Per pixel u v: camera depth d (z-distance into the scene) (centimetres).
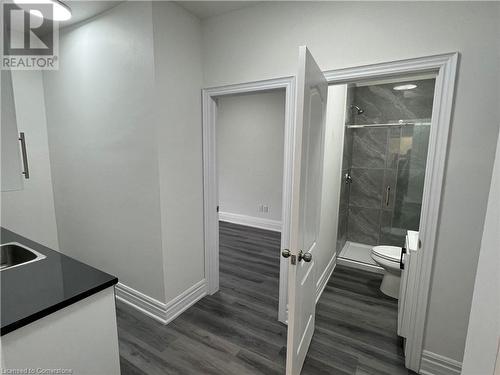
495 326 79
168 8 194
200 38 225
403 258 207
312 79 141
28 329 96
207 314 232
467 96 141
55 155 278
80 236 274
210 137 238
